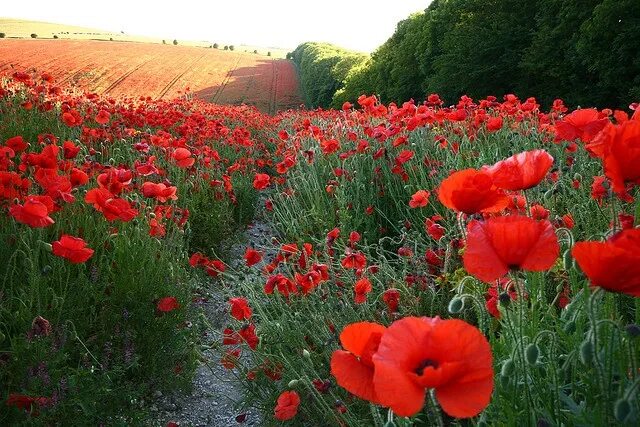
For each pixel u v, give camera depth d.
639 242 1.25
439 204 4.85
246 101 42.41
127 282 3.54
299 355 3.02
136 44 64.06
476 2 18.80
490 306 2.12
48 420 2.55
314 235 5.41
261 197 9.23
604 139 1.52
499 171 1.72
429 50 20.19
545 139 5.43
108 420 2.92
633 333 1.41
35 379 2.51
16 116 7.07
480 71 17.44
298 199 6.46
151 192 3.80
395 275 3.48
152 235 3.91
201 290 4.62
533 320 1.94
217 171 7.27
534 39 15.52
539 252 1.39
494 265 1.41
